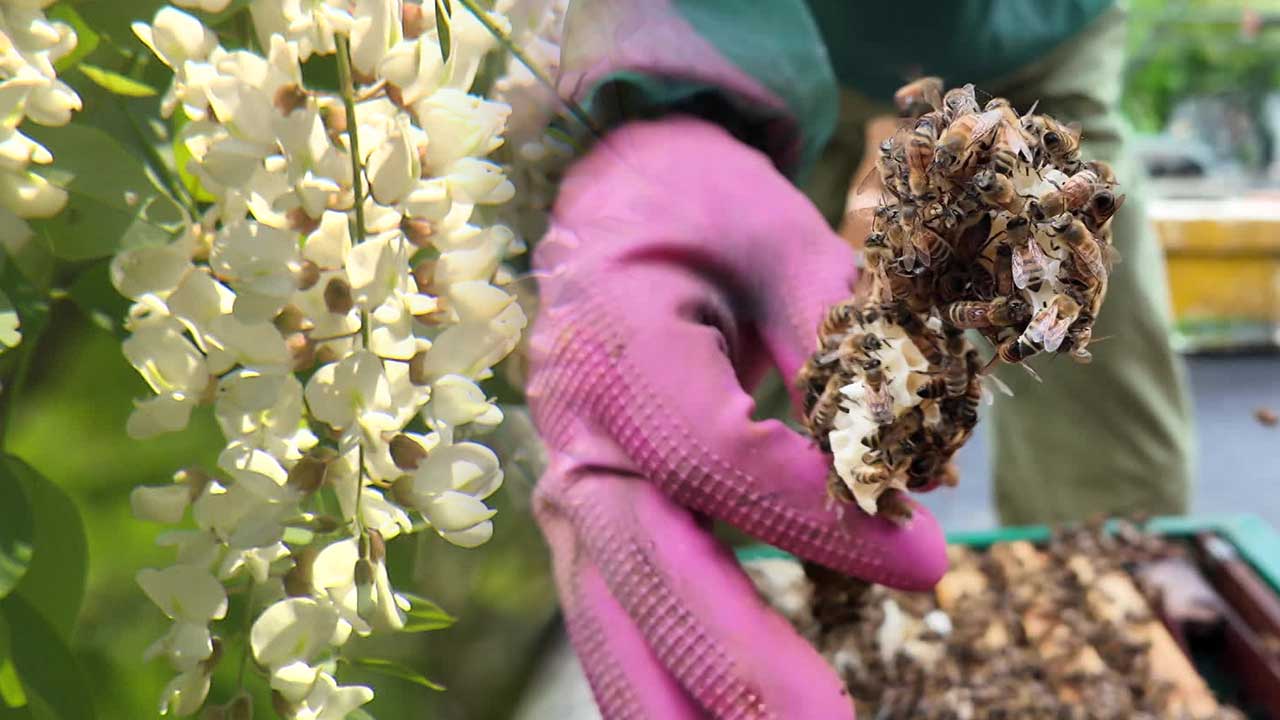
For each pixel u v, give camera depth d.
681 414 0.52
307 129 0.36
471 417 0.38
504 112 0.38
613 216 0.51
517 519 0.50
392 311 0.36
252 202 0.36
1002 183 0.38
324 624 0.37
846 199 1.03
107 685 0.40
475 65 0.38
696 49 0.54
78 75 0.38
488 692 0.47
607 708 0.53
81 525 0.37
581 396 0.52
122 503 0.40
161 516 0.37
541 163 0.47
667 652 0.52
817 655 0.53
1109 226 0.39
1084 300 0.39
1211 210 2.82
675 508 0.53
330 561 0.37
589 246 0.51
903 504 0.51
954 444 0.46
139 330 0.36
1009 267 0.40
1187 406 1.14
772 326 0.54
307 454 0.37
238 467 0.36
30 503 0.36
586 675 0.54
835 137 1.00
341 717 0.38
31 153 0.35
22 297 0.36
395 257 0.36
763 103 0.56
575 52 0.49
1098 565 0.90
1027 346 0.39
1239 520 0.97
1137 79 3.44
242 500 0.37
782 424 0.53
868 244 0.43
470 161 0.37
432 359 0.37
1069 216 0.38
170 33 0.36
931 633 0.82
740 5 0.56
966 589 0.90
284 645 0.37
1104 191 0.38
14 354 0.37
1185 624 0.87
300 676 0.37
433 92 0.37
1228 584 0.91
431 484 0.37
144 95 0.38
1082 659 0.81
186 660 0.37
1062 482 1.15
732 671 0.52
